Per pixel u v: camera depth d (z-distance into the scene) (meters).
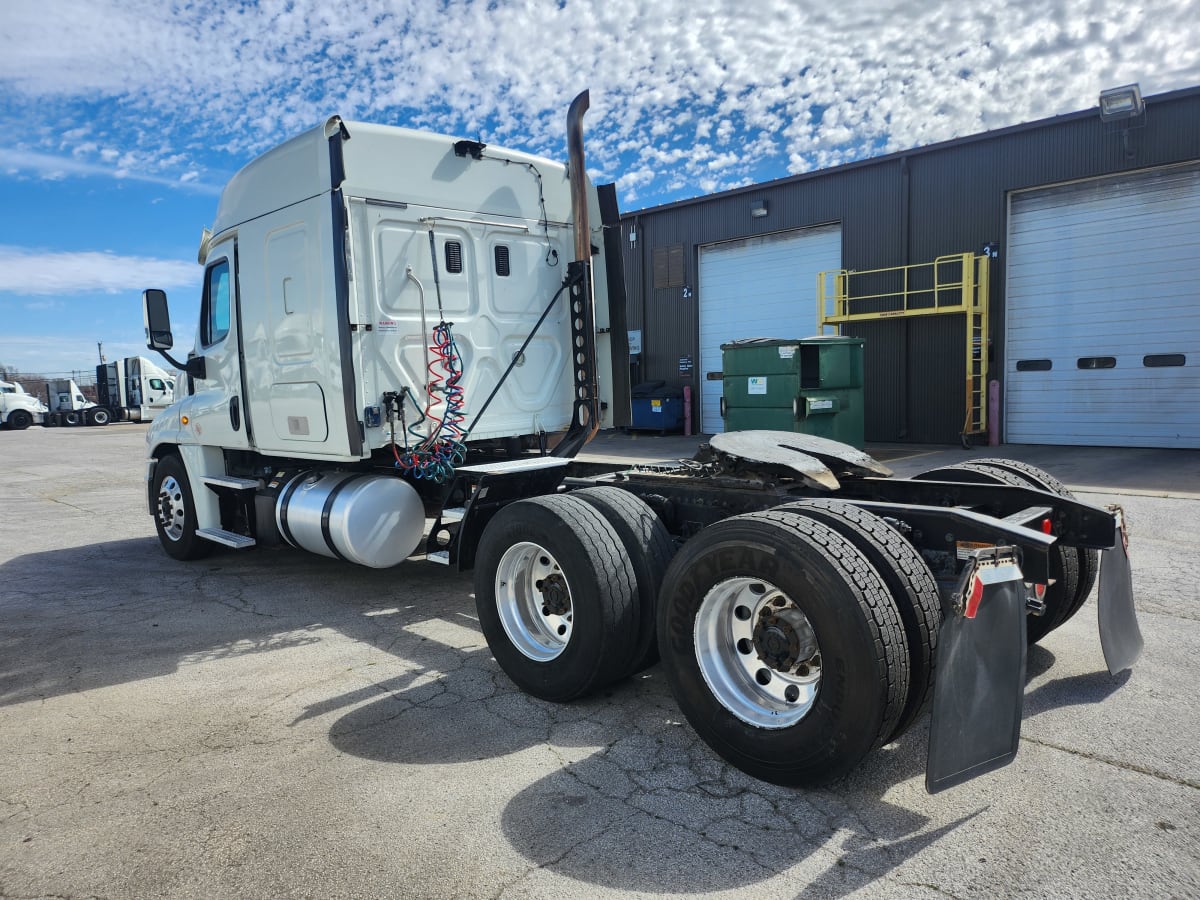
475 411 5.51
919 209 14.91
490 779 3.06
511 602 4.02
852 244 15.91
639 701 3.81
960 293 14.50
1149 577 5.44
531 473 4.84
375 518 5.18
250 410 5.87
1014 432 14.23
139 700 3.96
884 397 15.61
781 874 2.42
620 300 6.32
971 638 2.56
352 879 2.46
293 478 5.85
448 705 3.80
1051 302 13.70
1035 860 2.44
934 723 2.48
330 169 4.79
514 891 2.38
